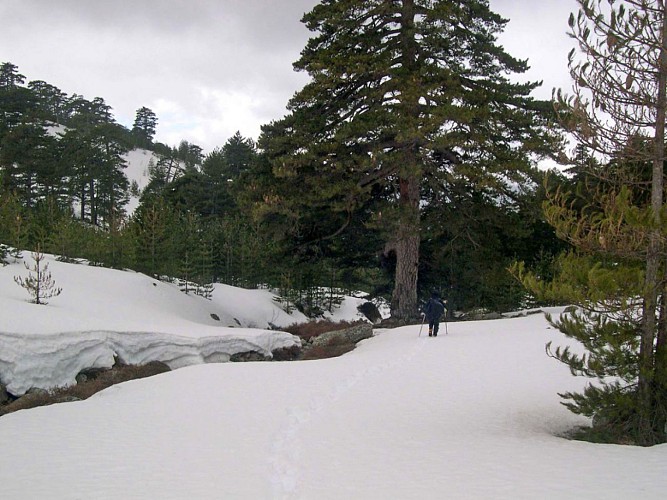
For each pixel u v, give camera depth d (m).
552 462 7.51
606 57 8.59
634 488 6.18
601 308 8.78
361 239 32.03
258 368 17.34
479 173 23.16
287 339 25.23
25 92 74.56
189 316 31.28
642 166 9.81
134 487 6.99
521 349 17.67
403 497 6.34
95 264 36.44
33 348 16.80
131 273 33.84
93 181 76.06
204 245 41.81
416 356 17.80
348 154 25.03
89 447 9.09
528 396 12.41
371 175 25.55
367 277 50.06
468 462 7.70
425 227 28.16
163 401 12.95
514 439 9.09
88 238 37.62
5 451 8.92
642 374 8.64
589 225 8.76
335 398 12.80
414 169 23.16
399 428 10.01
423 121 22.95
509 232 27.16
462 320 28.77
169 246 38.38
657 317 9.13
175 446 9.05
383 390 13.48
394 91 25.19
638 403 8.77
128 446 9.12
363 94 25.17
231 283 49.94
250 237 48.47
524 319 24.75
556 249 31.30
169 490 6.85
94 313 24.23
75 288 27.55
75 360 17.84
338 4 25.39
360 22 26.30
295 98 25.86
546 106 25.95
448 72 23.95
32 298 24.02
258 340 23.55
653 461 7.32
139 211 44.28
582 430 9.95
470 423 10.34
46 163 64.94
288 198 25.78
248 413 11.45
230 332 24.17
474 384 13.72
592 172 9.41
